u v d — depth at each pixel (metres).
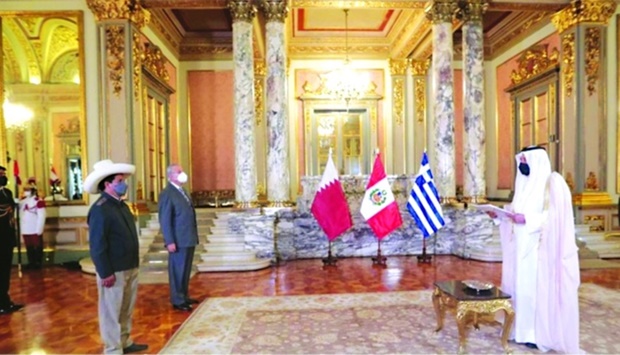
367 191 7.44
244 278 6.60
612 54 8.52
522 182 3.84
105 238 3.39
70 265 7.71
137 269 3.72
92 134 7.89
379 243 7.59
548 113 9.72
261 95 11.66
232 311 4.90
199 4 8.23
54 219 7.93
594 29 8.41
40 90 8.65
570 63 8.65
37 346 3.92
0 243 4.96
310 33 12.19
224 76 11.85
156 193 9.66
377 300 5.29
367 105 12.77
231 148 11.86
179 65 11.72
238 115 8.09
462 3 8.66
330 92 12.65
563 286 3.52
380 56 12.76
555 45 9.39
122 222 3.53
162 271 6.95
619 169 8.49
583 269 6.83
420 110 12.59
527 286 3.72
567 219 3.57
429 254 8.20
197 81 11.82
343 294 5.60
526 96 10.59
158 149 9.87
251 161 8.10
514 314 3.54
